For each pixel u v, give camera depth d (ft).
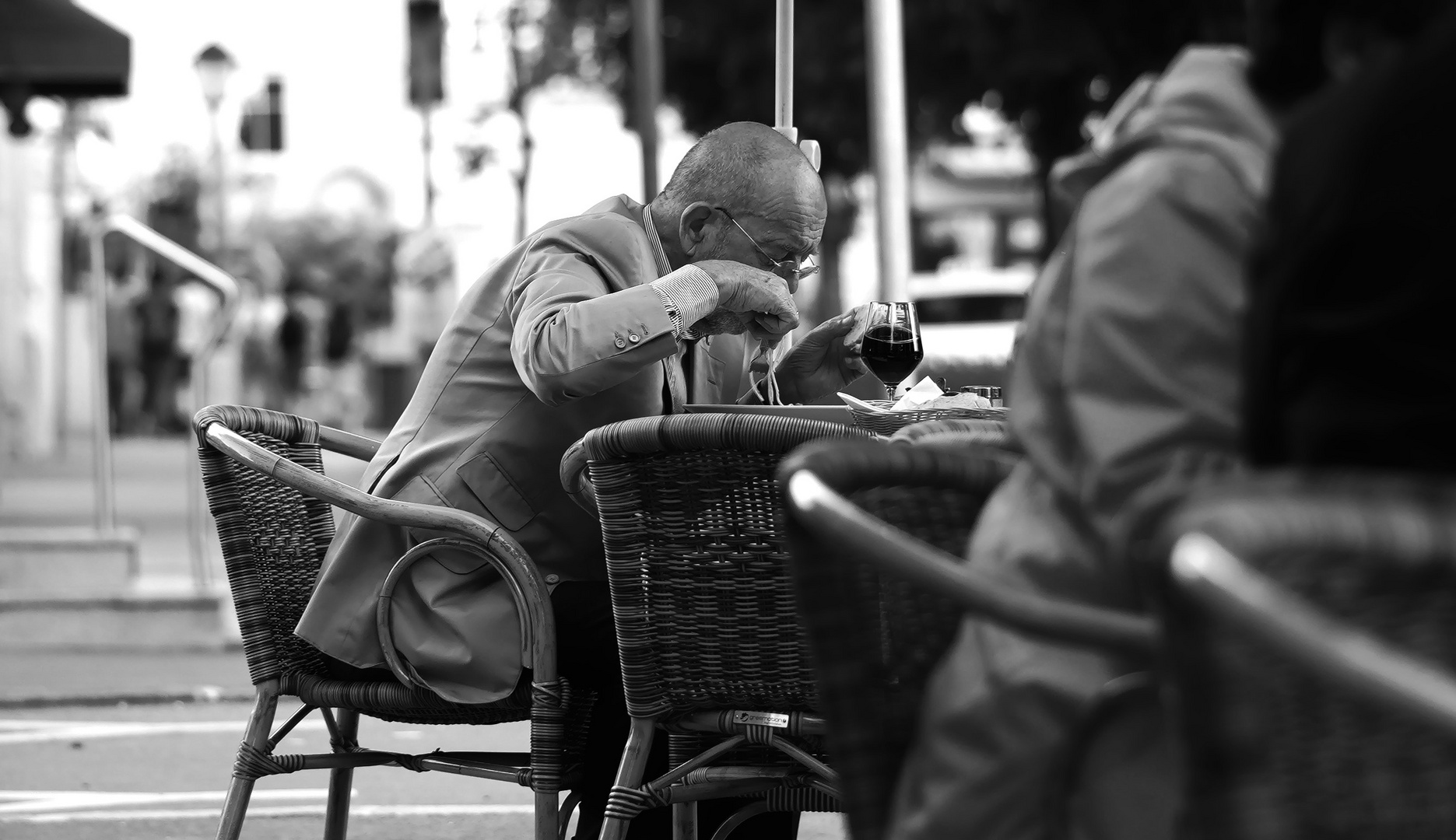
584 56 99.81
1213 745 5.98
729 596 13.78
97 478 46.29
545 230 17.03
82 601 42.16
